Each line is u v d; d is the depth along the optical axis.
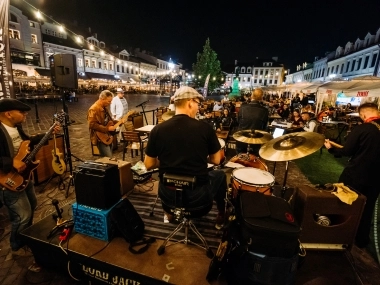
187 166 1.79
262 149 2.63
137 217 2.28
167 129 1.79
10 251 2.44
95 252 2.03
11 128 2.28
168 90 43.22
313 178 4.84
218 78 37.69
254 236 1.66
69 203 2.88
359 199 2.17
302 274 2.05
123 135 5.15
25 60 26.64
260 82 64.31
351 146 2.48
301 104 14.59
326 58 33.47
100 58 38.88
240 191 2.18
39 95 19.17
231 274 1.78
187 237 2.19
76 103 19.52
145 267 1.89
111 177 2.14
